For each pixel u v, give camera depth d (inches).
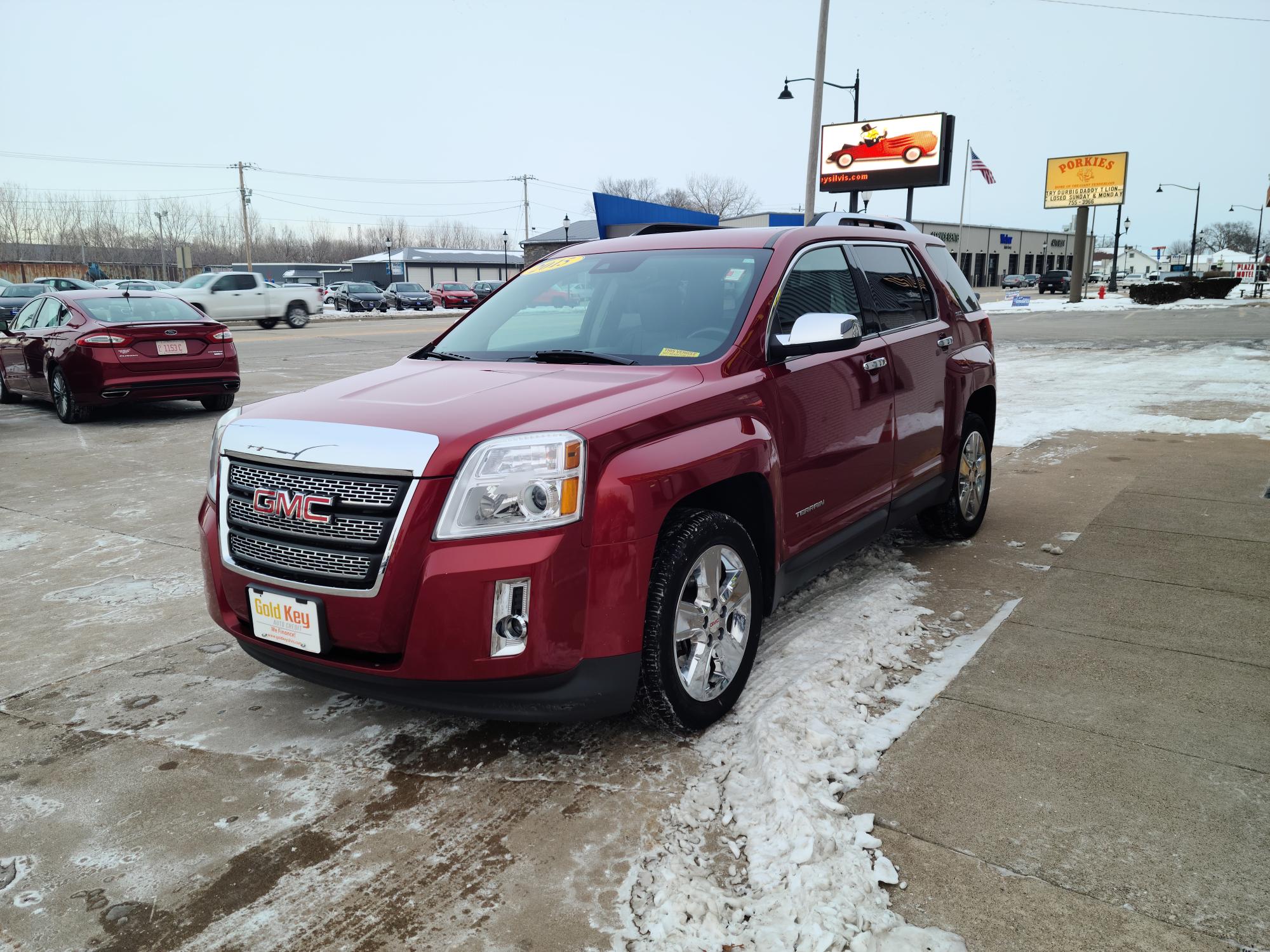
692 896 87.6
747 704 126.4
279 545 110.2
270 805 107.4
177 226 4466.0
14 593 182.9
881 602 162.6
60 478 287.9
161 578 191.6
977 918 84.4
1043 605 161.8
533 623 100.7
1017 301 1556.3
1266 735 115.7
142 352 390.0
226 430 119.2
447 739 122.0
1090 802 101.8
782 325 138.5
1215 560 183.5
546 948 82.8
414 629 101.7
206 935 86.2
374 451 104.0
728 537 120.3
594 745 118.6
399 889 91.8
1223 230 5477.4
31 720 130.0
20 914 89.6
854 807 101.7
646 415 111.0
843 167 1301.7
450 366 140.3
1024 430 339.6
